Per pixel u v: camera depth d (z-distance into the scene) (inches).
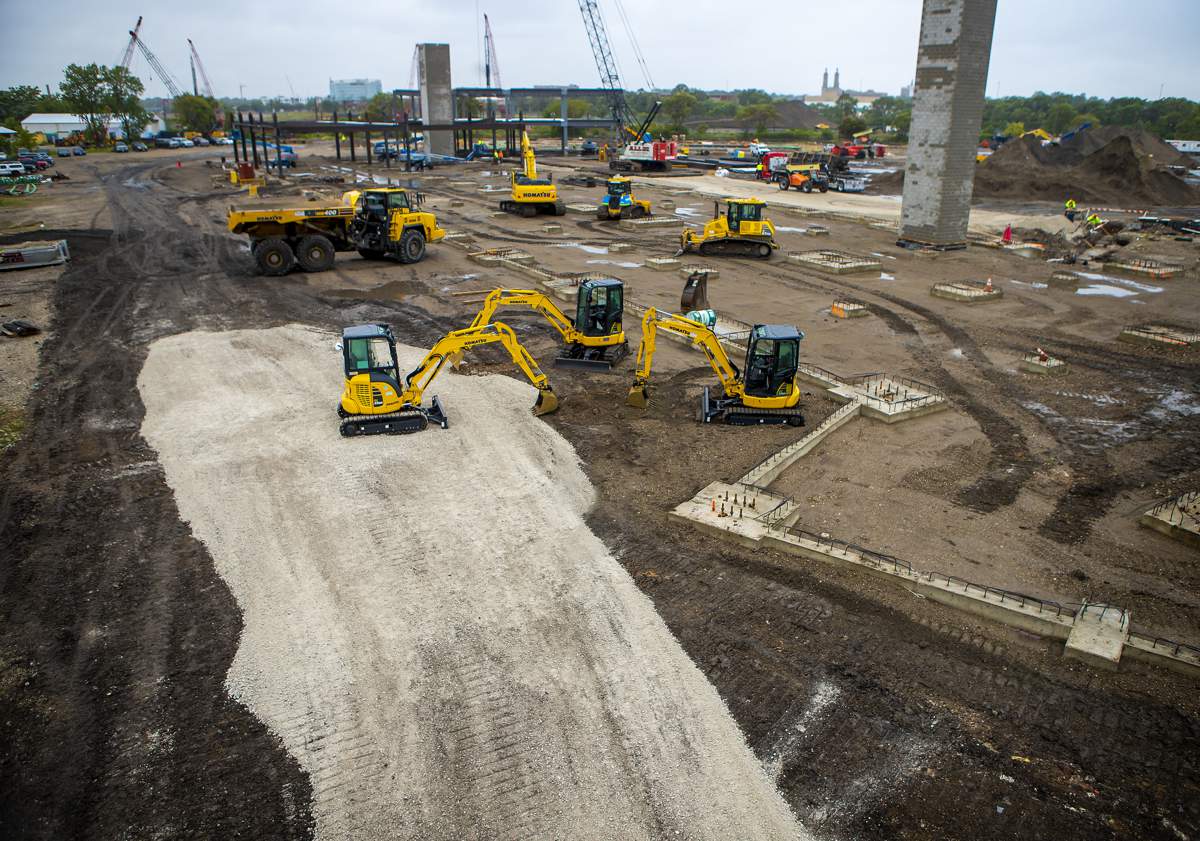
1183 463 623.2
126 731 352.2
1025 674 387.9
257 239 1238.9
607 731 350.3
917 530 522.3
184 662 394.9
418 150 4131.4
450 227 1722.4
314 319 986.1
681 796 318.0
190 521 521.3
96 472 588.4
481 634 411.8
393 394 643.5
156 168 3014.3
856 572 470.3
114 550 489.7
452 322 979.9
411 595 443.5
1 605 438.3
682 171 3157.0
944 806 313.9
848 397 733.9
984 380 810.2
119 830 305.3
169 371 797.9
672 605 438.3
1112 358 877.8
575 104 7372.1
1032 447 653.9
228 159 3459.6
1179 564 486.0
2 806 315.3
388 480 573.0
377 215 1277.1
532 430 663.1
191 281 1176.8
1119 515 545.0
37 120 4904.0
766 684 379.9
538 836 301.3
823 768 331.6
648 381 784.3
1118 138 2363.4
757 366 674.8
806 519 535.5
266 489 560.7
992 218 1915.6
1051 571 477.1
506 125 3405.5
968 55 1341.0
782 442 647.1
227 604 438.3
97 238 1501.0
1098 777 328.5
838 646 406.6
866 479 595.8
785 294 1153.4
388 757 338.0
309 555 481.7
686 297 927.0
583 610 431.8
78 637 413.1
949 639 413.1
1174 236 1583.4
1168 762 336.2
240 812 313.0
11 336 904.9
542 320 989.2
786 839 299.7
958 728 353.1
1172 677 386.0
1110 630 409.1
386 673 385.1
